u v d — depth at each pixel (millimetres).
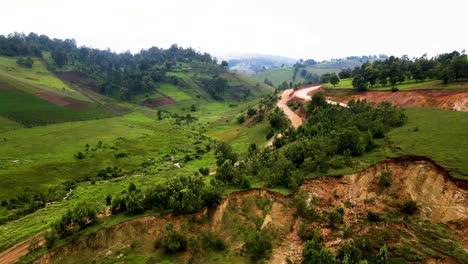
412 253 36625
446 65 95312
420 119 62844
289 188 49500
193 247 42188
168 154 99250
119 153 96625
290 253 41812
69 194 69438
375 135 58344
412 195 43625
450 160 43375
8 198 66062
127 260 40750
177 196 46156
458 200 39531
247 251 42625
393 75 106125
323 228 43719
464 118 57188
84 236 42469
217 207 46594
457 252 35562
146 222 44562
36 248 42312
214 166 79562
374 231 41031
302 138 71062
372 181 47406
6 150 92375
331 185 48406
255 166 57312
